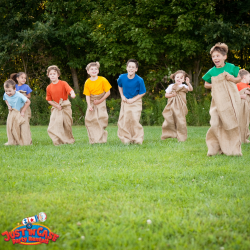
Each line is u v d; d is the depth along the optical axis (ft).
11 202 14.29
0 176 18.71
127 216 12.54
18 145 32.94
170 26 78.13
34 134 46.16
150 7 74.54
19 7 86.02
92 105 32.55
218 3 75.25
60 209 13.38
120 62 84.64
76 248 10.36
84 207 13.61
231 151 24.22
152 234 11.14
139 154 25.39
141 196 15.07
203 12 72.02
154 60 79.20
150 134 44.42
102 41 77.00
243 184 16.70
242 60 84.17
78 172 19.67
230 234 11.14
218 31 66.23
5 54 81.35
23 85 36.09
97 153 26.13
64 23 83.41
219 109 23.99
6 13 83.56
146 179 17.83
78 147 29.71
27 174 19.33
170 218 12.34
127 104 31.35
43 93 80.59
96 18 77.82
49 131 32.58
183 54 76.89
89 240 10.69
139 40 73.77
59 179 17.94
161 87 89.04
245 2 72.38
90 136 32.45
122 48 78.74
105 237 10.94
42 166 21.72
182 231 11.35
